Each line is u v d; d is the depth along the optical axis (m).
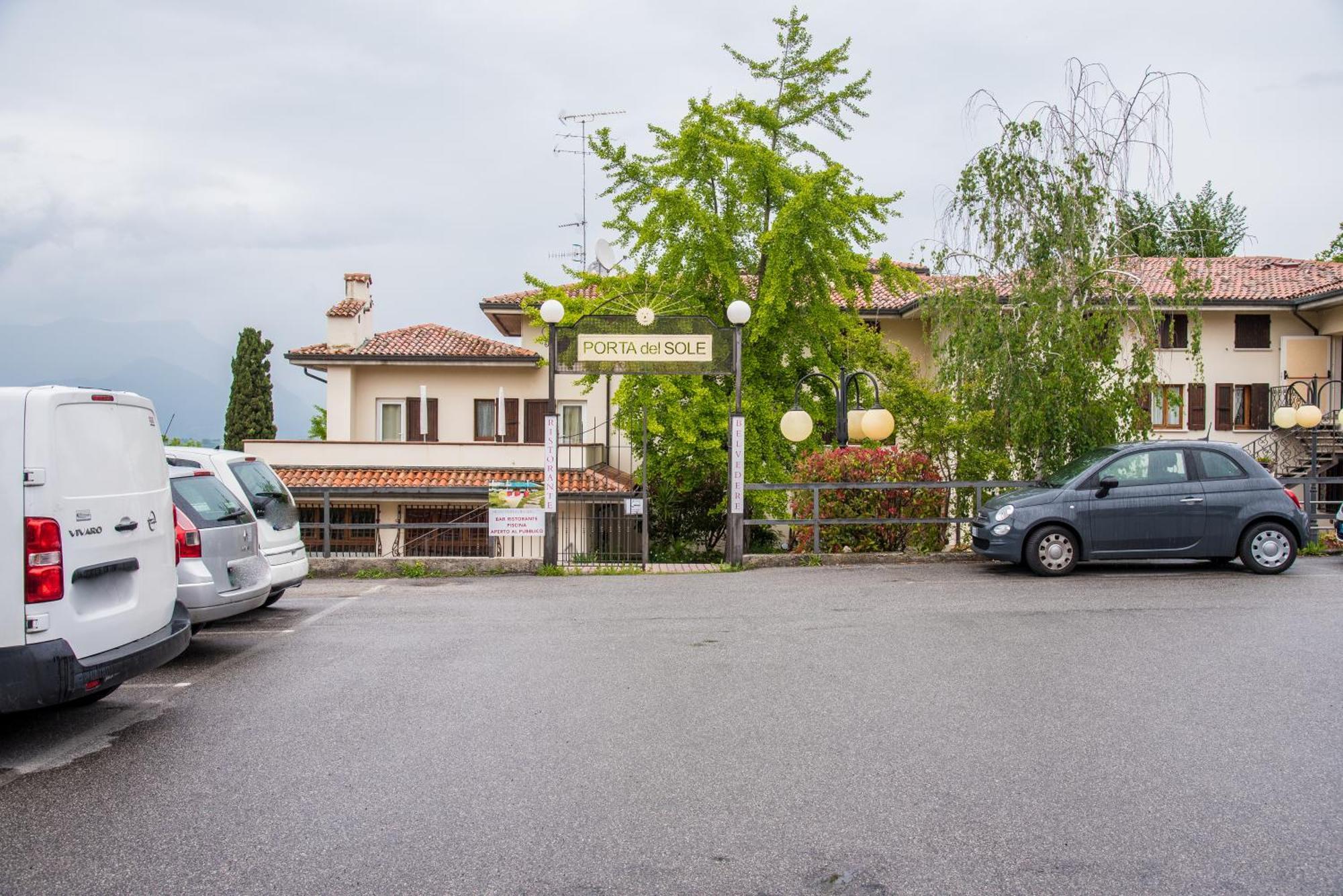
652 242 20.48
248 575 8.46
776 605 10.13
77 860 3.87
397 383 28.66
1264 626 8.43
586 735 5.49
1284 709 5.83
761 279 21.41
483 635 8.69
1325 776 4.68
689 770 4.86
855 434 15.75
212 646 8.41
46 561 5.12
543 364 26.28
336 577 13.77
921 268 21.09
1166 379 17.73
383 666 7.41
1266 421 28.50
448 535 24.19
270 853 3.92
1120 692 6.27
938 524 14.48
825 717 5.79
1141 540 11.76
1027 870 3.70
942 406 16.84
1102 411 14.62
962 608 9.67
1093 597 10.21
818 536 14.09
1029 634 8.27
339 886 3.61
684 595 11.16
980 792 4.52
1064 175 14.79
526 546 21.58
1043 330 14.52
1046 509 11.83
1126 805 4.34
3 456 5.11
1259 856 3.79
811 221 19.03
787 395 21.58
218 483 8.63
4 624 5.04
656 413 21.02
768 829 4.11
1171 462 11.98
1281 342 28.44
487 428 28.70
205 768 5.02
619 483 25.20
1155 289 15.77
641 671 7.07
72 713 6.20
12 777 4.93
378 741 5.44
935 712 5.85
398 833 4.11
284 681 7.02
